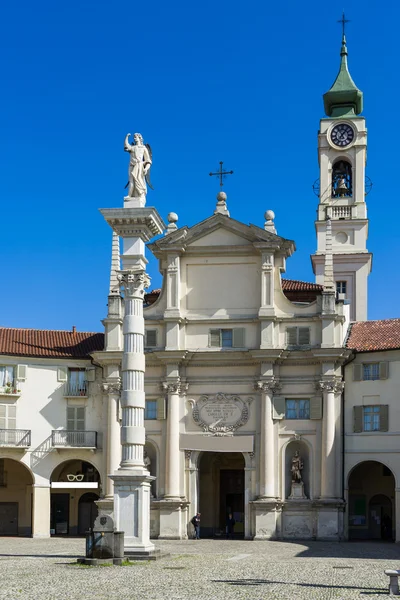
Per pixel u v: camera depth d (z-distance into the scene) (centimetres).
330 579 3108
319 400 5969
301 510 5900
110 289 6316
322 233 8044
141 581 2919
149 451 6197
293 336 6091
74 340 6512
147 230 3897
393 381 5853
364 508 6378
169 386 6125
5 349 6209
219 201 6419
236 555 4247
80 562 3481
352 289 7881
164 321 6191
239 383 6106
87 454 6188
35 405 6200
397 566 3666
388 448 5806
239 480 6456
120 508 3653
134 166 3891
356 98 8288
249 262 6219
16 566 3400
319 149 8181
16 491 6488
